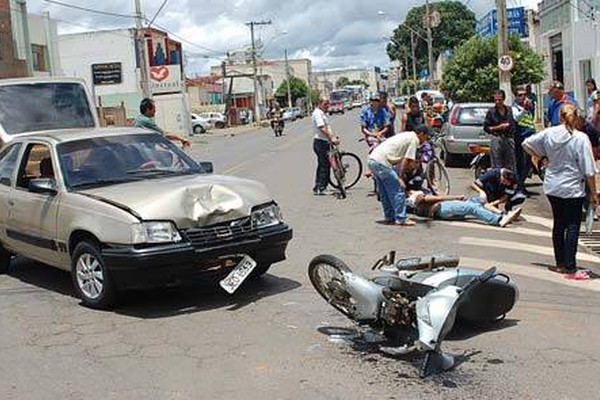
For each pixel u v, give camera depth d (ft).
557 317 22.67
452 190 50.93
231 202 24.71
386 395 17.13
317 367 19.03
